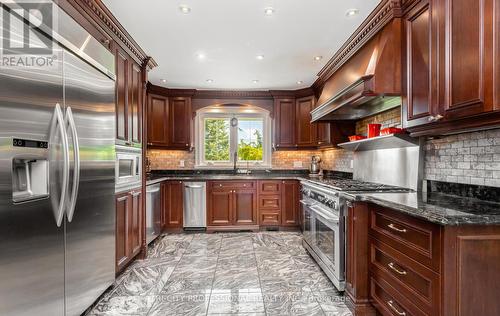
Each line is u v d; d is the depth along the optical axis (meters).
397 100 2.43
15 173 1.42
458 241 1.24
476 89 1.34
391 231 1.71
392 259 1.69
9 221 1.30
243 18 2.36
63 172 1.61
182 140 4.65
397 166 2.52
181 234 4.26
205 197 4.38
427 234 1.35
